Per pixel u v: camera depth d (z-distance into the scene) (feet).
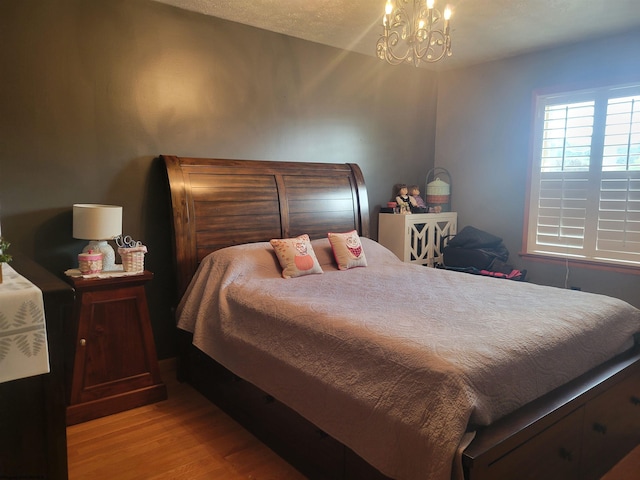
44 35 8.45
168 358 10.46
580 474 6.25
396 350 5.54
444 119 15.46
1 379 4.52
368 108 13.74
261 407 7.52
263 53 11.34
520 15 10.14
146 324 8.79
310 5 9.77
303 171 11.94
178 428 7.98
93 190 9.23
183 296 9.70
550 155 12.99
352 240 10.98
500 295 8.27
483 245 13.51
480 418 4.84
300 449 6.72
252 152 11.41
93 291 8.13
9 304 4.53
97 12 8.97
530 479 5.25
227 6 9.88
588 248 12.38
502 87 13.79
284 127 11.94
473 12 9.96
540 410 5.42
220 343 8.34
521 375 5.51
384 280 9.57
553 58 12.62
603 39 11.66
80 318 8.02
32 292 4.66
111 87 9.25
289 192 11.48
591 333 6.73
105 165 9.32
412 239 13.79
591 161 12.17
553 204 13.00
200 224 9.98
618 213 11.78
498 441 4.73
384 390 5.39
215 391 8.85
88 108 9.03
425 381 5.09
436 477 4.62
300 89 12.14
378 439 5.33
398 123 14.58
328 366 6.16
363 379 5.68
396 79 14.35
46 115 8.59
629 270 11.49
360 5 9.73
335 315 6.73
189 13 10.11
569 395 5.84
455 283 9.34
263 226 10.97
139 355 8.76
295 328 6.88
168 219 10.19
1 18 8.02
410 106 14.85
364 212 13.00
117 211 8.63
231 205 10.46
